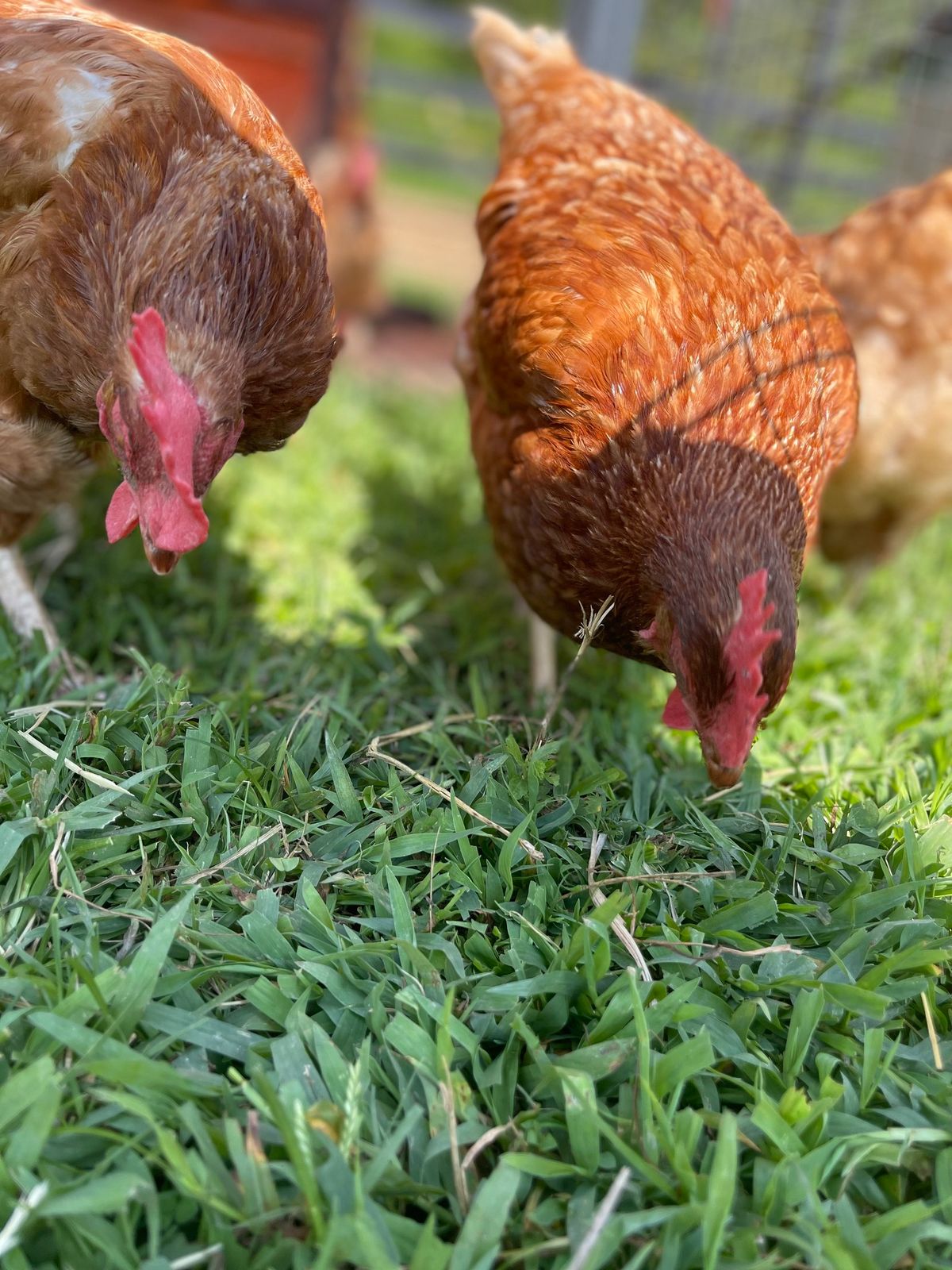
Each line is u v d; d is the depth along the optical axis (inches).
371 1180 18.0
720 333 24.4
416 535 40.6
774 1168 18.9
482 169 117.9
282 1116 18.2
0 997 19.9
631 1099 19.5
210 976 20.7
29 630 28.1
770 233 27.6
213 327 22.8
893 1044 20.6
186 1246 17.8
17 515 26.7
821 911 23.0
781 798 26.7
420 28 110.0
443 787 24.6
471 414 30.0
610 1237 17.7
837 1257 17.7
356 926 22.4
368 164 69.8
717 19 63.7
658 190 27.3
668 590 23.3
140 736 24.8
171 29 73.4
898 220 34.9
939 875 24.0
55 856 21.6
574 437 24.4
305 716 26.6
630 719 29.1
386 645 31.3
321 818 24.0
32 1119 18.0
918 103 62.4
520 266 26.5
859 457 34.8
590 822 24.4
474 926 21.9
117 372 22.7
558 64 32.0
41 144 23.2
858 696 31.5
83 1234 17.4
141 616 30.1
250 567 35.4
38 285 23.5
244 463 43.7
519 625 34.5
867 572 38.6
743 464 23.7
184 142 23.5
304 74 78.0
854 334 34.7
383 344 86.7
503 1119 19.5
